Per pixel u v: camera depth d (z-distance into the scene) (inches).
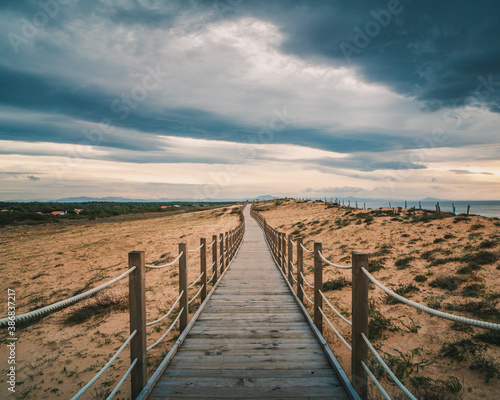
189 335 171.8
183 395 112.5
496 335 179.5
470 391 142.3
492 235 462.0
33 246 968.3
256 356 144.3
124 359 192.9
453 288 276.5
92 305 293.1
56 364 191.9
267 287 295.3
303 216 1558.8
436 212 773.9
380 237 609.0
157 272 461.4
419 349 184.1
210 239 885.8
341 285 326.6
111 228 1513.3
